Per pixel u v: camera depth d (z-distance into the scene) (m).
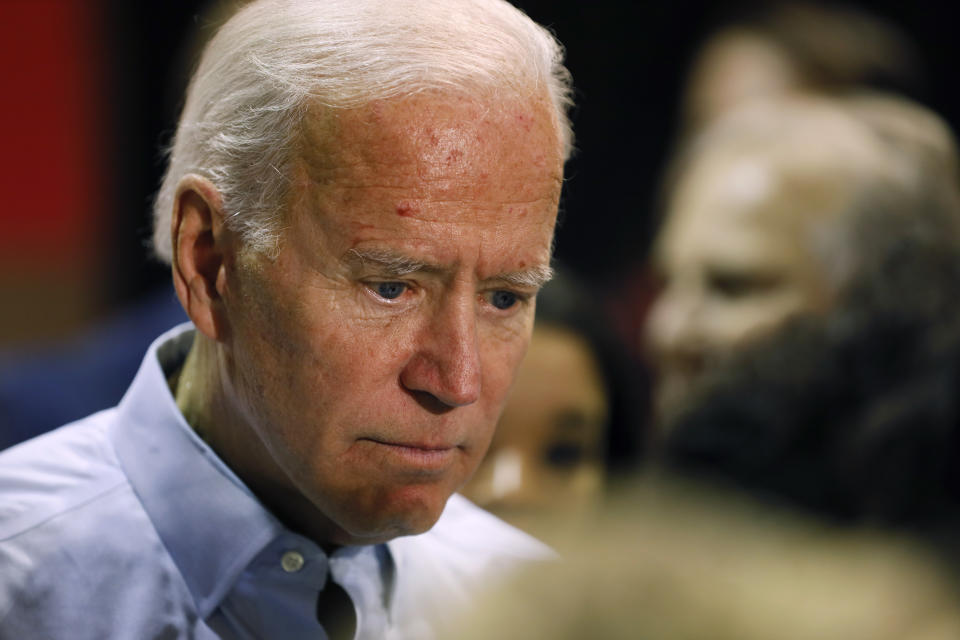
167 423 4.36
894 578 2.41
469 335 3.68
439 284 3.69
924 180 6.29
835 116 7.15
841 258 5.90
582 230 15.12
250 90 3.78
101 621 4.14
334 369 3.69
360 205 3.56
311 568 4.24
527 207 3.70
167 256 4.36
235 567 4.20
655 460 6.26
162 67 16.08
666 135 14.94
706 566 2.17
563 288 7.07
